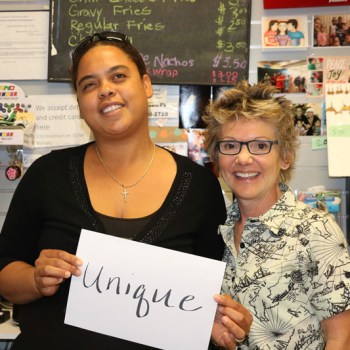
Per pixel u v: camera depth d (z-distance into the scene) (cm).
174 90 208
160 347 110
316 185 204
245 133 119
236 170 120
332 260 110
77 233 119
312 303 112
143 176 129
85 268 112
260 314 115
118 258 111
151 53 203
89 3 206
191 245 123
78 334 115
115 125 120
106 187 127
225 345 108
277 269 114
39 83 213
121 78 123
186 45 203
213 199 131
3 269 126
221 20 202
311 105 204
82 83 124
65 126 211
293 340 112
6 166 212
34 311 121
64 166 130
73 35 206
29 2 214
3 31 214
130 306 111
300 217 117
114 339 114
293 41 205
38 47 212
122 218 120
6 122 200
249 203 125
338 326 109
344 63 204
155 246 111
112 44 126
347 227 199
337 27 204
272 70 206
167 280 110
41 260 112
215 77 202
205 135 132
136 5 204
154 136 208
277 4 204
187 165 132
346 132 190
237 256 122
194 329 109
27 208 129
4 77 213
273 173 121
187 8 203
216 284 109
